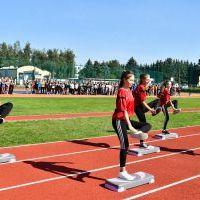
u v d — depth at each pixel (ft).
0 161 27.71
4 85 122.42
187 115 73.67
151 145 37.78
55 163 28.32
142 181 23.07
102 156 31.42
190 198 21.08
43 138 39.11
